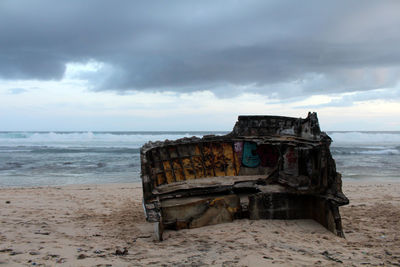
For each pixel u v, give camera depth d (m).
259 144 8.86
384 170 19.09
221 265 4.25
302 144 7.20
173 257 4.68
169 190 7.30
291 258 4.56
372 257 4.80
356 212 8.74
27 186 14.12
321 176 6.48
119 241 5.82
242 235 5.99
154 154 8.43
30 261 4.30
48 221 7.46
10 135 52.78
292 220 7.15
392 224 7.39
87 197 11.12
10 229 6.32
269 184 8.02
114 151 31.17
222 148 9.71
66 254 4.73
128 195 11.62
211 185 7.69
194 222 6.75
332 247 5.30
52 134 54.00
